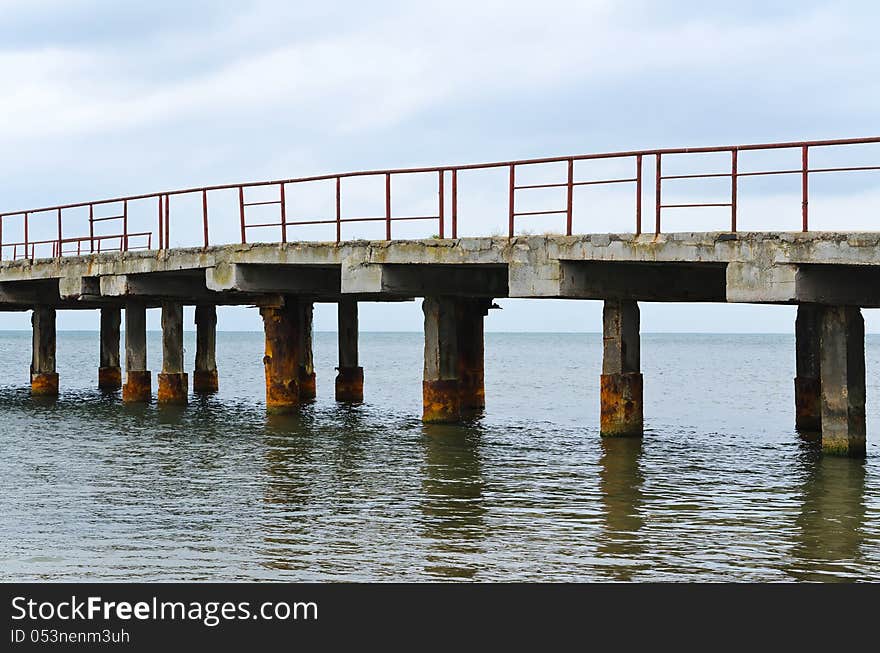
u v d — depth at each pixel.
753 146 18.84
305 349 37.31
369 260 24.17
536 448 24.52
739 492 19.12
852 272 19.97
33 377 39.09
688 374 68.12
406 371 69.44
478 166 22.56
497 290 26.89
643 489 19.47
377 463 22.45
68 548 15.48
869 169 17.83
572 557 14.91
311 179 25.33
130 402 35.28
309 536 16.08
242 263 26.77
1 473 21.53
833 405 21.42
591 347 176.62
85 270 31.48
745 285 18.91
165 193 28.95
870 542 15.60
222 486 20.00
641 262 20.22
